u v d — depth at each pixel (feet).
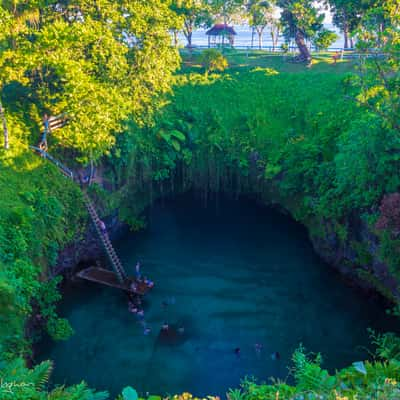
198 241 98.53
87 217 84.79
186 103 121.29
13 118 82.43
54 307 68.80
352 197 75.46
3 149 75.31
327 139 96.37
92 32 74.33
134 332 68.90
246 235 100.83
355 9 138.51
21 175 74.54
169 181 116.37
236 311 74.28
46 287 68.90
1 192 68.49
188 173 116.47
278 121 116.88
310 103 115.55
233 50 170.30
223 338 67.72
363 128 70.90
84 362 62.44
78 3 81.25
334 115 104.32
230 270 86.84
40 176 77.30
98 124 76.74
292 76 129.90
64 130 82.94
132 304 75.00
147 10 84.02
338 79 118.42
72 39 72.38
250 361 63.05
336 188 81.76
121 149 96.22
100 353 64.23
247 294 79.05
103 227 78.74
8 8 74.90
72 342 66.28
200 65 145.89
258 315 73.26
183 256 92.02
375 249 74.49
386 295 74.64
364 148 69.92
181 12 147.84
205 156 115.55
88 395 36.81
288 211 107.65
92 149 83.71
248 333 68.85
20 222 65.41
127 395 30.63
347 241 82.38
